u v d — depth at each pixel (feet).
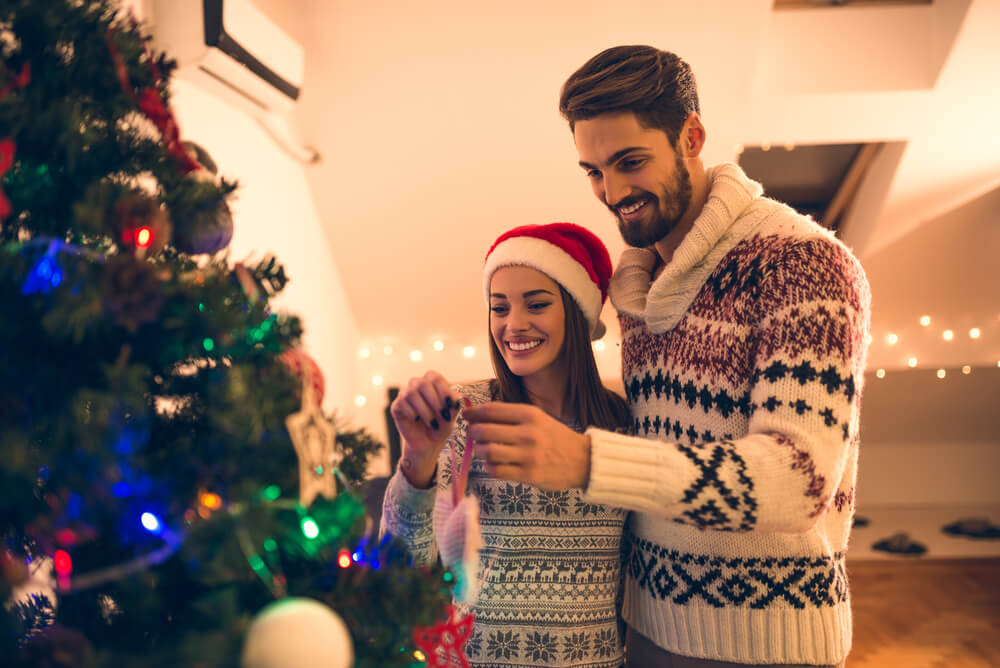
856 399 3.08
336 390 12.59
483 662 3.50
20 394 1.77
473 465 3.70
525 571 3.55
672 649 3.47
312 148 10.33
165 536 1.84
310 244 11.12
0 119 1.71
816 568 3.27
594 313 3.98
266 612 1.77
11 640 1.74
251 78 6.75
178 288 1.88
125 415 1.83
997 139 10.29
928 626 10.30
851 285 3.02
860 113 9.83
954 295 13.70
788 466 2.70
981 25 8.74
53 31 1.90
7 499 1.61
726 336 3.27
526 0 8.56
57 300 1.67
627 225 3.58
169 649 1.63
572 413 3.92
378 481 7.66
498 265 3.95
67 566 1.88
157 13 6.09
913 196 11.48
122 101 2.05
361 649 1.97
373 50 9.07
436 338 13.92
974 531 14.07
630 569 3.82
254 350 2.03
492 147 10.35
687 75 3.52
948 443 15.88
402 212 11.45
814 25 9.52
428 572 2.20
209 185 2.20
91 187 1.82
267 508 1.70
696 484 2.62
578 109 3.40
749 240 3.30
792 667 3.26
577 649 3.50
